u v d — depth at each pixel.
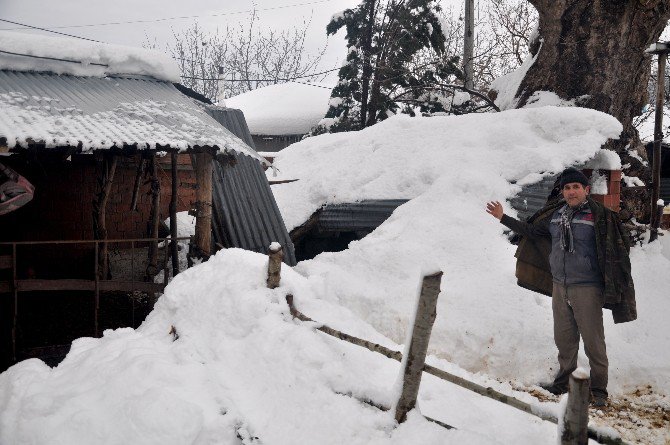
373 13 17.98
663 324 4.91
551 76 11.26
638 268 6.23
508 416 3.18
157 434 2.87
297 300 3.94
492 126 7.26
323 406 3.00
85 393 3.16
